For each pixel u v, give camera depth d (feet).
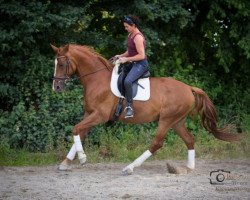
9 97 39.88
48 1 40.50
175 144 40.27
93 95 30.96
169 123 31.73
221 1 44.06
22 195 24.80
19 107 38.52
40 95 39.55
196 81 45.32
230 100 47.52
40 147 38.22
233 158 38.24
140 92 30.96
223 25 47.06
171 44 45.19
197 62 49.34
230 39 46.55
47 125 38.45
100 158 36.91
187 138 32.58
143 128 41.86
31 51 40.57
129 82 30.37
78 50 31.40
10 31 37.35
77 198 24.22
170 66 46.32
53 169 32.86
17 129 37.86
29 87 39.88
